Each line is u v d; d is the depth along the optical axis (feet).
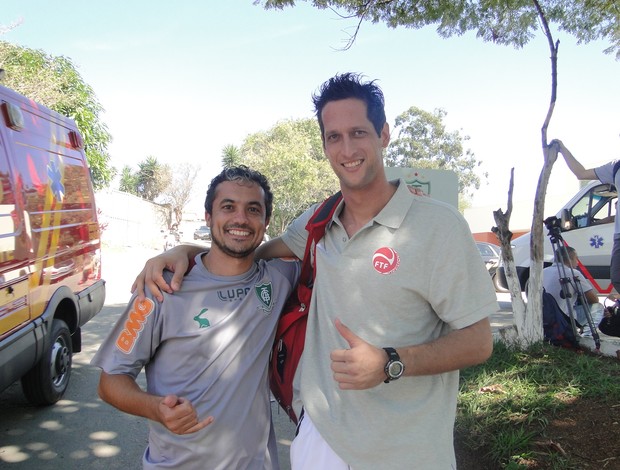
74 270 16.96
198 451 6.93
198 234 116.98
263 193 7.64
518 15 22.71
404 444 6.01
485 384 14.52
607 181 16.01
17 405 16.03
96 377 18.79
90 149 54.29
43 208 14.47
